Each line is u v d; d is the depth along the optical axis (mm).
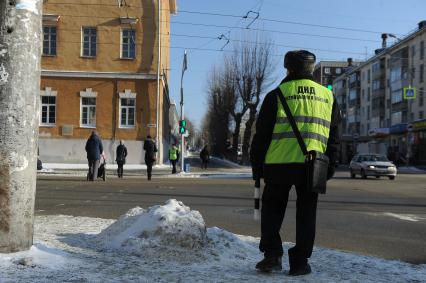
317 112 4609
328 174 4785
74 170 30531
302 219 4707
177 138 75312
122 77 35719
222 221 10258
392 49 71125
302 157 4504
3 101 4812
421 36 62000
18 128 4832
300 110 4578
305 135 4531
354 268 5363
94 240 6078
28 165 4906
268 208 4801
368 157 30375
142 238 5523
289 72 4820
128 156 35594
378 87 79062
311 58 4777
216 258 5383
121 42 35969
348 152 72688
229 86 52969
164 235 5504
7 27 4855
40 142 35344
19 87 4855
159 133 36406
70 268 4582
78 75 35562
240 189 17969
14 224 4816
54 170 30078
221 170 36438
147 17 36000
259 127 4699
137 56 35844
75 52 35719
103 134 35656
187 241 5527
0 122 4797
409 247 7930
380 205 13969
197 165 46500
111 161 35469
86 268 4621
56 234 6656
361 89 89812
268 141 4695
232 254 5695
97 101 35688
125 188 17641
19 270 4371
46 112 35719
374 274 5070
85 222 8305
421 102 61500
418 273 5242
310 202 4695
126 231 5820
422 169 46375
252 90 47219
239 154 69562
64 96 35625
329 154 4750
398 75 68125
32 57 4965
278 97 4652
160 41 36688
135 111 35750
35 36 5008
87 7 35875
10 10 4871
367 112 86438
